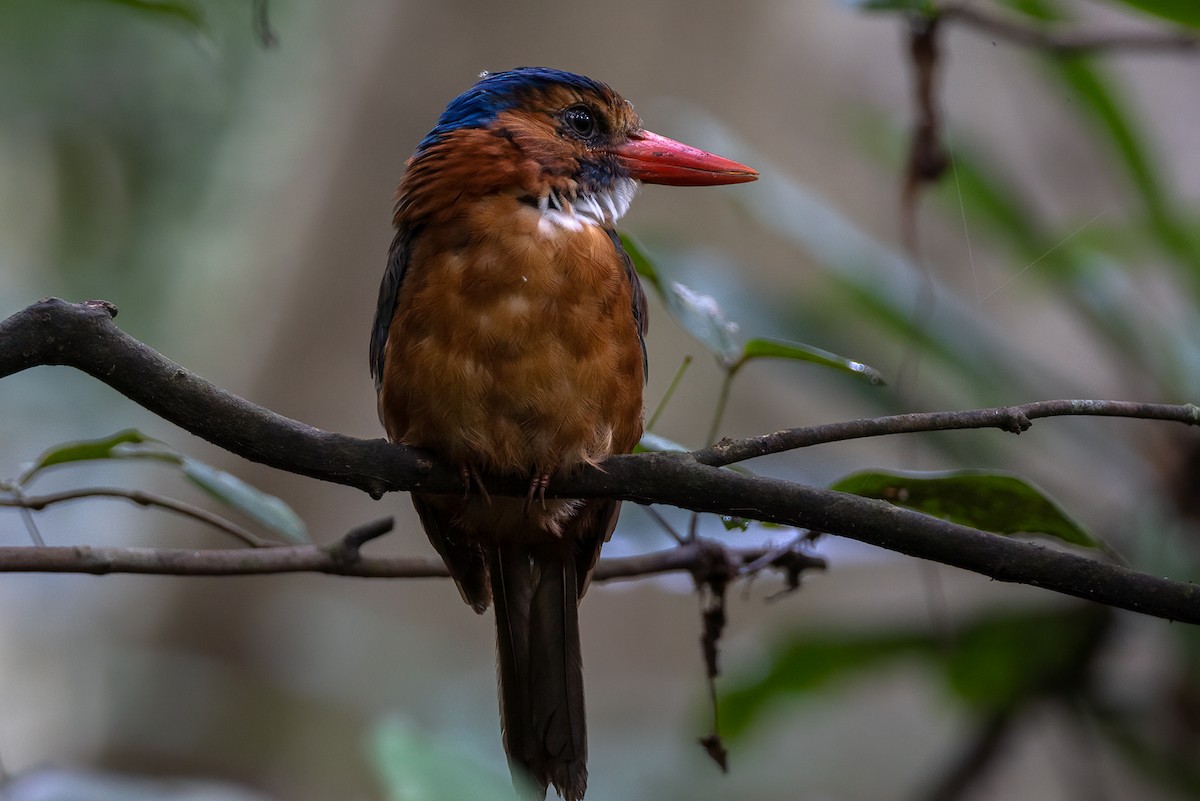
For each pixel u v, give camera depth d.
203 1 13.69
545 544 6.27
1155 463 8.45
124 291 14.70
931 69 7.28
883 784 13.16
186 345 14.80
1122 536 8.32
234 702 14.45
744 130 14.69
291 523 5.90
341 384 14.66
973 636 8.20
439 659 14.82
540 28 14.46
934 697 10.04
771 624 14.23
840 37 14.60
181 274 14.80
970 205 8.99
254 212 14.88
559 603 6.34
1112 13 10.61
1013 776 13.51
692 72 14.58
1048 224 9.59
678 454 4.87
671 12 14.45
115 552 5.52
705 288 8.26
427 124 14.63
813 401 13.90
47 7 13.82
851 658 8.34
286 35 14.38
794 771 13.16
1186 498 8.17
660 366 14.12
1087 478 9.28
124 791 6.93
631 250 5.82
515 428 5.59
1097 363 12.70
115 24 14.00
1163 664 8.62
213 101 14.51
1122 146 8.84
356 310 14.70
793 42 14.70
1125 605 4.51
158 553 5.61
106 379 4.50
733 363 5.79
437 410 5.58
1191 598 4.45
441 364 5.54
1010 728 8.62
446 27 14.52
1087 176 12.81
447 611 15.27
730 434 14.06
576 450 5.61
